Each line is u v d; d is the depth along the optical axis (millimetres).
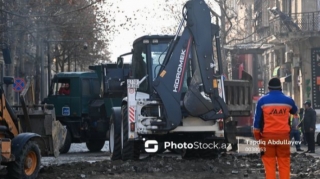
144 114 24250
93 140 39938
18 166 19188
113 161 24250
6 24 44125
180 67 24266
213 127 24719
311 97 61531
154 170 21578
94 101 38938
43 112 22109
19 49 56094
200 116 24297
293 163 23688
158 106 24250
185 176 20438
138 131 24078
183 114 24484
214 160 24719
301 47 62719
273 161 16594
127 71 34531
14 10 43844
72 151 41469
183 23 24719
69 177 20281
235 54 70250
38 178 20156
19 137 19578
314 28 59656
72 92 38625
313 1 61406
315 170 21484
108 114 37781
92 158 32000
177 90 24156
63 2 47219
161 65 24266
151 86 24688
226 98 32125
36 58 65938
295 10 64438
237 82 32875
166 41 25281
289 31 59906
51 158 32125
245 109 33438
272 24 64375
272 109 16422
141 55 25484
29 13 44656
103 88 36062
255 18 77625
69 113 38531
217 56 25156
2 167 21453
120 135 25672
